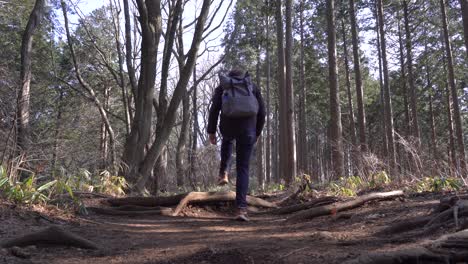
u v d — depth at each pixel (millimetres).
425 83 33656
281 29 18906
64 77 22438
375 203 5434
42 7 11711
